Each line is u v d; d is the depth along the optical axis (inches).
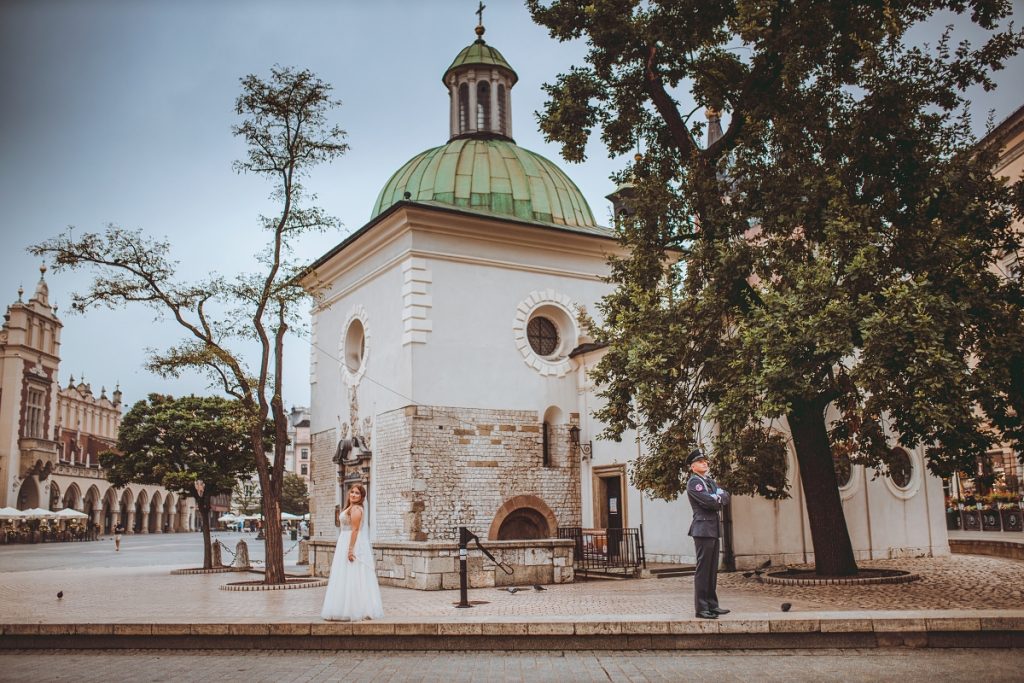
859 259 503.8
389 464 892.6
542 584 681.0
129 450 1068.5
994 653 368.5
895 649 381.7
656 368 592.4
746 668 340.8
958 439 557.3
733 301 617.0
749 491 617.9
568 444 950.4
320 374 1101.7
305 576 867.4
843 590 568.4
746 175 652.1
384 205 1047.6
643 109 687.1
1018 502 1142.3
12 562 1293.1
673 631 392.8
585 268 1003.3
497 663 362.0
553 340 995.3
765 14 552.7
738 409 554.6
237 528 4306.1
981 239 568.4
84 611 520.7
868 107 586.2
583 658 371.6
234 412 1072.2
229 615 467.5
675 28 620.1
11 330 2635.3
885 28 557.0
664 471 613.0
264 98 765.9
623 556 855.7
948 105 588.4
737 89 646.5
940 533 919.0
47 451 2694.4
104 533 3230.8
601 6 601.6
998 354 511.2
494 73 1124.5
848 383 577.6
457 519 860.6
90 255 772.6
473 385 898.7
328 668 356.2
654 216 645.9
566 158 682.8
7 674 353.1
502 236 942.4
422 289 888.3
